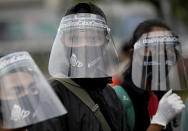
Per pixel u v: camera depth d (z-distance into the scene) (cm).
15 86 237
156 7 1237
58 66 309
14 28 3728
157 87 365
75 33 312
